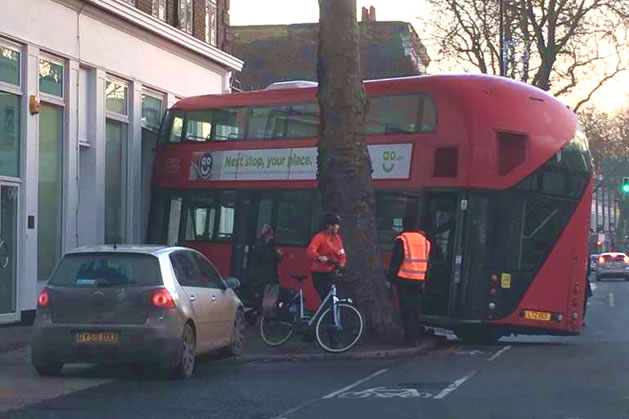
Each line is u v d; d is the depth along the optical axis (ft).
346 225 52.65
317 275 49.70
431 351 52.31
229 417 31.50
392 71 185.98
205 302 42.96
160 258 40.50
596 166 187.52
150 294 39.34
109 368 44.50
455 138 55.77
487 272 54.80
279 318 51.67
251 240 65.36
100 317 39.24
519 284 55.31
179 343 39.58
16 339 55.26
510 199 55.26
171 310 39.47
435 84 57.26
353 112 53.06
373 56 186.91
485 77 57.26
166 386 38.73
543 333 56.70
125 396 36.19
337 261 49.70
